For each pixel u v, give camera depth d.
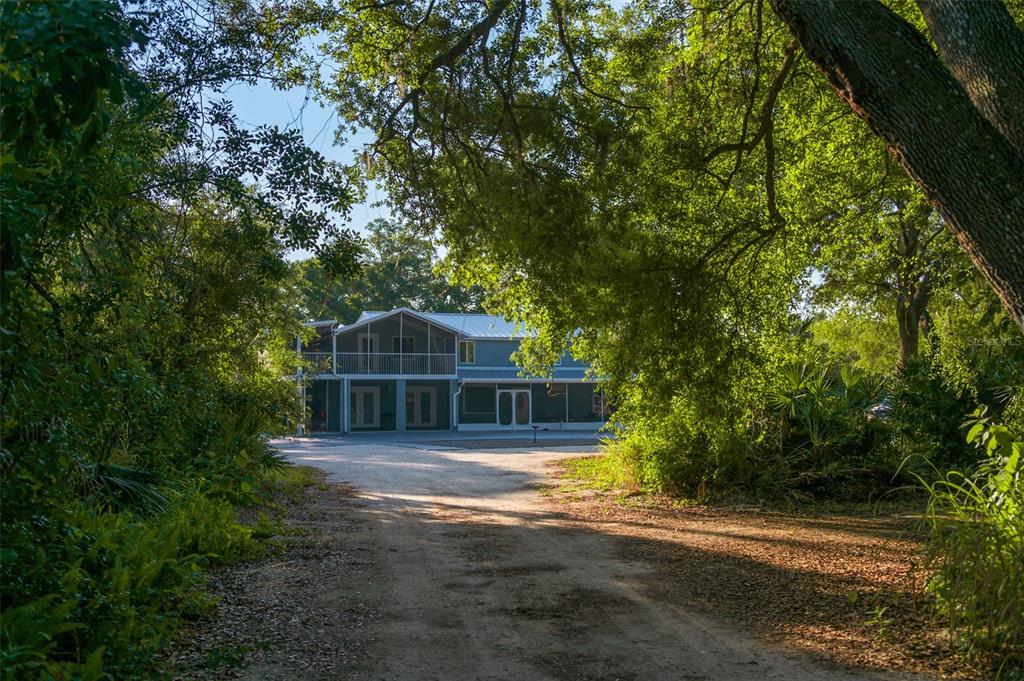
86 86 3.17
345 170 11.65
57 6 2.99
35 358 4.42
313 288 18.36
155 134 8.75
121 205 6.04
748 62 11.77
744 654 5.31
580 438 37.75
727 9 11.76
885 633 5.63
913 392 14.01
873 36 4.78
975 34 4.91
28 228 3.42
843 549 9.00
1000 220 4.50
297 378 20.08
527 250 11.04
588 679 4.85
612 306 10.73
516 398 47.88
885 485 13.57
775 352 13.15
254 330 14.64
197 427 11.71
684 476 14.38
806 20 4.88
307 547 9.33
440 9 11.48
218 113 9.29
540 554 8.96
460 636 5.75
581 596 6.95
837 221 16.41
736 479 14.04
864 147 13.16
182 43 8.78
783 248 12.27
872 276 21.31
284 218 9.83
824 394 14.12
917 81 4.70
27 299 4.11
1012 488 5.82
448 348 45.69
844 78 4.87
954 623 5.54
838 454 13.95
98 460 8.17
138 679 4.56
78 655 4.54
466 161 11.84
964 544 5.44
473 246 12.12
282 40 10.73
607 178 10.98
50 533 5.11
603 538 10.10
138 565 6.02
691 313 10.66
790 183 14.23
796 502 13.32
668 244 10.89
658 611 6.44
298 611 6.41
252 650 5.36
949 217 4.71
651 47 11.76
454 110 11.32
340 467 22.22
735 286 11.25
